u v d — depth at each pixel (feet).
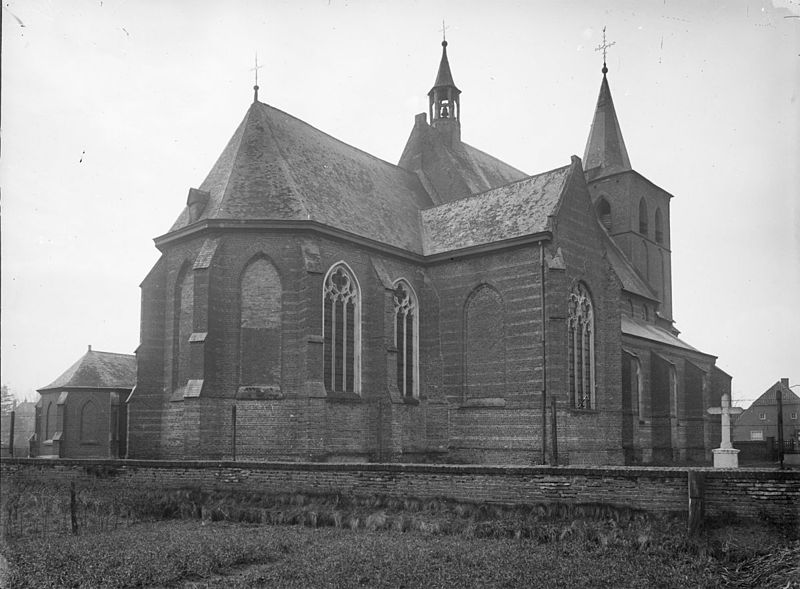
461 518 60.18
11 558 48.60
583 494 58.75
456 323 119.65
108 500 71.77
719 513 53.42
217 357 99.04
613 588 41.19
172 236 107.96
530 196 120.98
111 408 163.32
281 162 111.75
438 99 161.38
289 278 103.24
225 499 70.54
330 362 107.14
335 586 41.24
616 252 182.80
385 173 140.46
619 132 200.95
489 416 112.78
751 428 168.86
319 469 69.05
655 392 153.58
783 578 41.88
